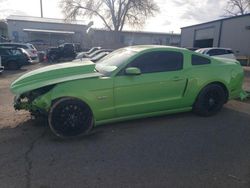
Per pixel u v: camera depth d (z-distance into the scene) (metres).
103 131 4.65
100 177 3.18
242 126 5.01
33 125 4.95
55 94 4.16
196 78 5.20
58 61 25.45
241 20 27.25
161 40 53.97
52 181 3.07
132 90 4.63
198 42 36.09
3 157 3.64
